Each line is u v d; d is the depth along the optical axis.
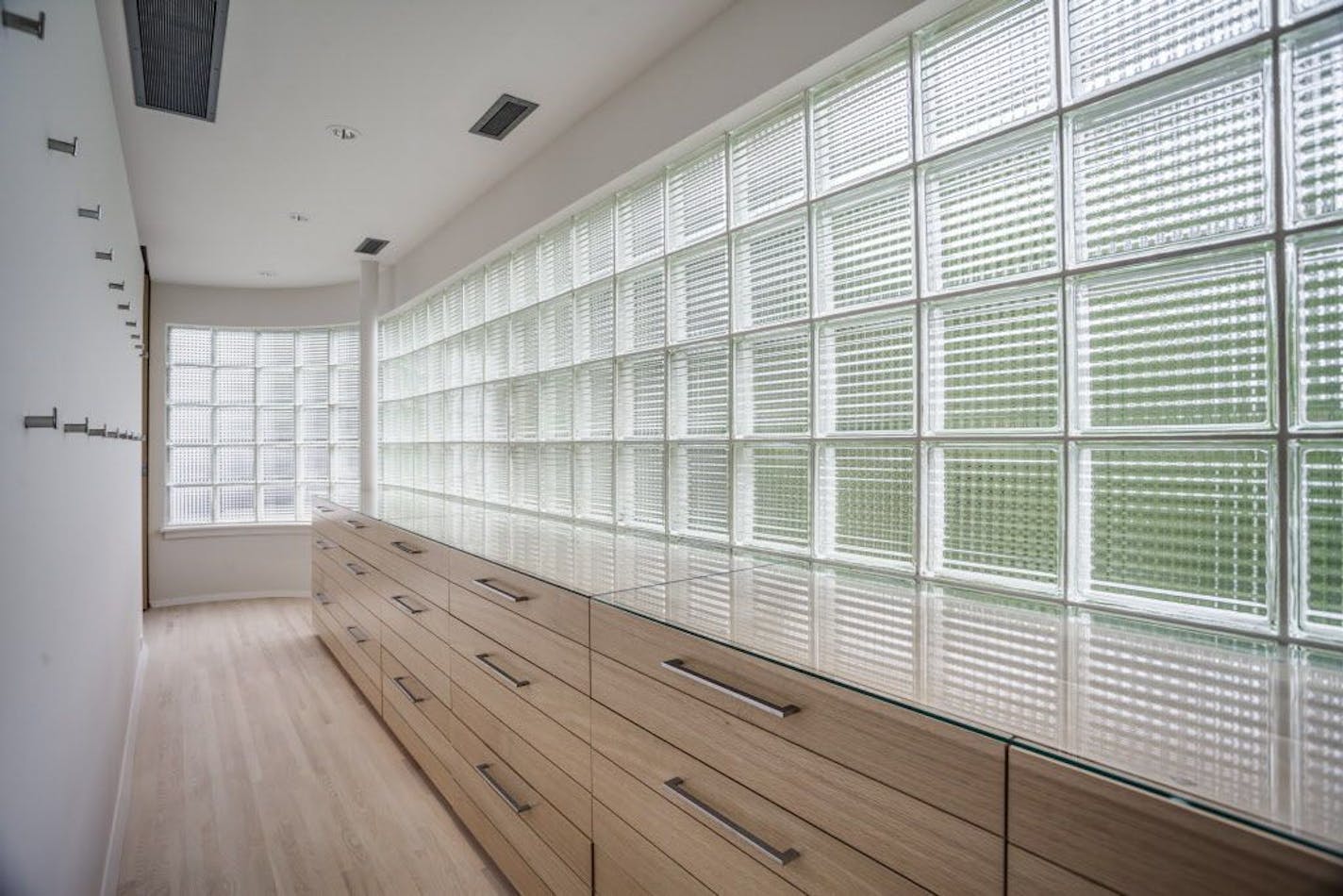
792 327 1.91
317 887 1.84
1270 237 1.10
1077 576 1.35
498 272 3.50
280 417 5.47
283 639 4.23
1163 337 1.24
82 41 1.44
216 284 5.28
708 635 1.17
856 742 0.91
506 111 2.61
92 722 1.57
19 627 0.85
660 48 2.22
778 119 1.97
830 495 1.83
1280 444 1.10
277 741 2.76
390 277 4.74
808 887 0.98
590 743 1.48
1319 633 1.07
